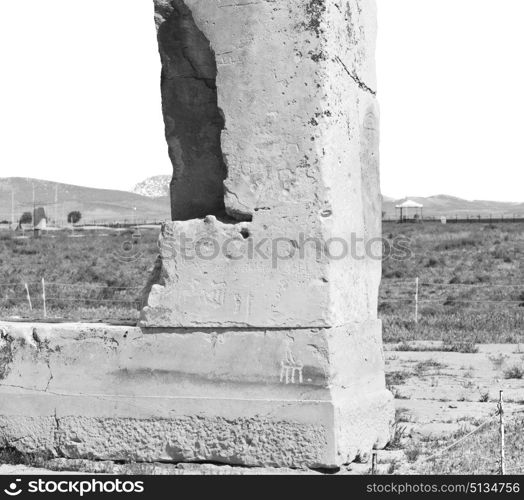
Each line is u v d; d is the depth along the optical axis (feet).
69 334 32.32
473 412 40.14
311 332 29.91
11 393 32.58
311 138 30.09
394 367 52.54
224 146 30.96
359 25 33.45
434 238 191.01
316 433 29.48
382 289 107.24
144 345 31.53
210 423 30.50
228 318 30.66
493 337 65.87
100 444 31.58
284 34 30.37
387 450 33.27
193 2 31.35
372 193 34.83
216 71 31.09
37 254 158.71
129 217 604.90
